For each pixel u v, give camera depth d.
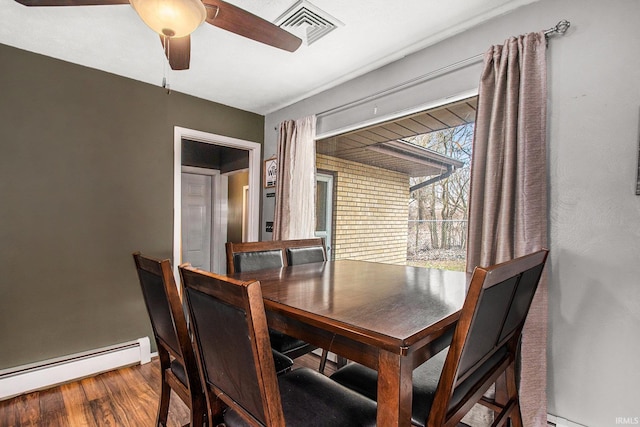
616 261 1.38
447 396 0.88
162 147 2.69
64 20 1.77
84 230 2.30
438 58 2.01
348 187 3.42
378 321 0.93
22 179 2.07
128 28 1.85
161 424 1.46
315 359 2.57
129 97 2.51
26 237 2.09
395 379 0.80
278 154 3.09
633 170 1.35
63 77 2.21
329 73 2.46
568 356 1.50
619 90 1.38
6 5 1.63
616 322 1.38
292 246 2.25
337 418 0.93
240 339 0.80
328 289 1.36
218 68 2.37
